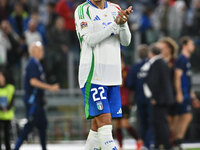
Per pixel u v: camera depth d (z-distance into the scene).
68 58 53.94
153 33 55.88
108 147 21.84
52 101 53.50
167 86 37.81
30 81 37.09
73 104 53.38
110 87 22.72
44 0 59.34
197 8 58.12
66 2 54.50
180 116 42.56
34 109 37.34
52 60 53.59
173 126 42.78
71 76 53.91
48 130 51.00
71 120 51.09
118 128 41.81
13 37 52.81
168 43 42.44
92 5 22.52
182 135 42.66
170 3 57.91
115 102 22.88
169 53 42.38
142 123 41.53
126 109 41.22
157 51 38.19
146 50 40.94
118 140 41.81
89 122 50.91
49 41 53.88
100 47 22.17
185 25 57.25
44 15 58.84
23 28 55.56
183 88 42.00
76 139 50.53
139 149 41.91
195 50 56.69
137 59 53.72
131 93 41.50
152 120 38.28
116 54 22.50
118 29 22.33
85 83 22.31
